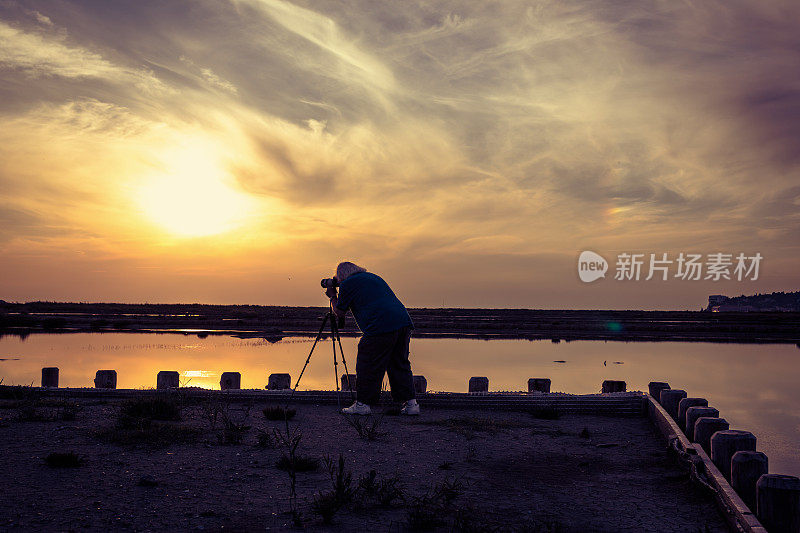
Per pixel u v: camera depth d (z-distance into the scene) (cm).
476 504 538
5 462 609
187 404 996
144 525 459
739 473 575
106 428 767
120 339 3691
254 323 5428
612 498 569
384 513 503
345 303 966
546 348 3419
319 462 658
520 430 877
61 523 456
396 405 1038
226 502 518
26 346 3153
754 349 3541
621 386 1176
